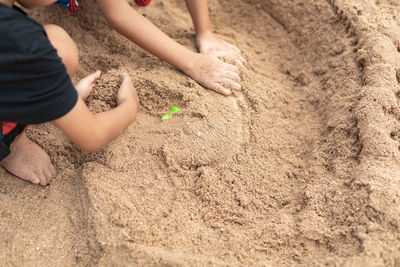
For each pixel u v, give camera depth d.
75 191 0.85
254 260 0.78
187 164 0.89
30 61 0.69
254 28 1.19
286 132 0.98
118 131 0.87
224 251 0.79
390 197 0.78
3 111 0.71
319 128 0.97
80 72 1.03
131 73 0.98
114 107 0.93
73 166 0.89
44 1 0.76
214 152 0.90
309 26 1.13
